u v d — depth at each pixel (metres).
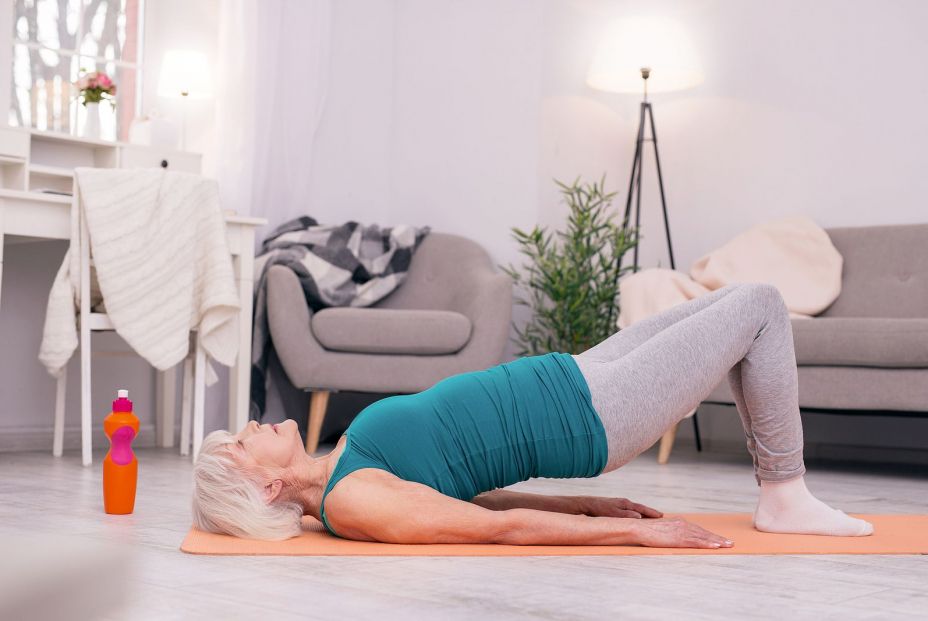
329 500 1.57
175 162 4.01
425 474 1.60
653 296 3.77
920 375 3.09
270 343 3.96
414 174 4.88
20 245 3.73
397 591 1.23
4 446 3.65
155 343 3.14
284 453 1.63
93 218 3.09
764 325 1.74
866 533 1.73
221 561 1.43
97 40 4.18
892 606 1.18
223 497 1.61
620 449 1.66
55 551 0.24
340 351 3.82
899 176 4.01
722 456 4.01
